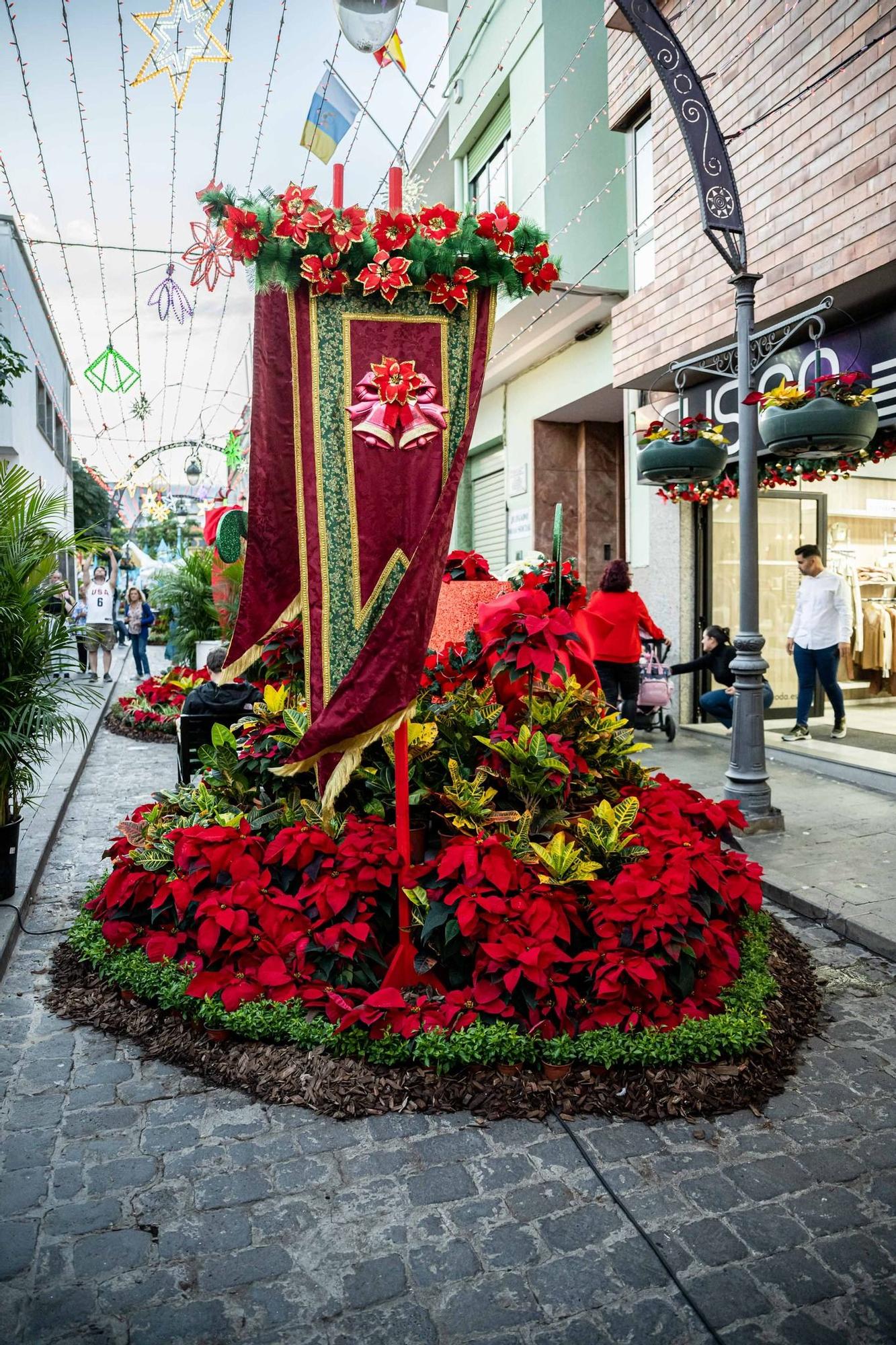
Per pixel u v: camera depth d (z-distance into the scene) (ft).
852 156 19.84
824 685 27.35
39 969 13.04
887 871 16.31
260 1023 10.22
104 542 16.79
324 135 12.17
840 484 32.09
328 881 10.80
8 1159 8.71
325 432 10.42
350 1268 7.32
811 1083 10.02
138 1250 7.54
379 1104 9.43
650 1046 9.75
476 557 15.80
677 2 26.12
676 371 22.82
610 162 33.71
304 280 10.39
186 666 42.32
